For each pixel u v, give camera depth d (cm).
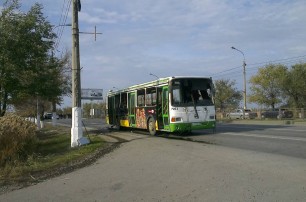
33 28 2741
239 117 6031
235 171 1029
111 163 1316
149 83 2523
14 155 1588
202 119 2236
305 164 1096
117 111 3266
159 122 2366
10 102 3023
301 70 7200
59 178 1126
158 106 2372
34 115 4903
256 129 2716
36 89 2872
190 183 934
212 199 788
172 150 1506
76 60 1930
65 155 1634
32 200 884
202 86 2262
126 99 3008
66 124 5966
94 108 12244
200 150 1469
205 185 903
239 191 830
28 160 1516
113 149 1702
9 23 2636
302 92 7262
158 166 1183
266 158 1220
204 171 1057
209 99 2269
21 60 2661
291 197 768
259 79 7606
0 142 1595
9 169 1323
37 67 2800
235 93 8881
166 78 2262
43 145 2408
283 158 1215
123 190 919
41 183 1074
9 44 2612
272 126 3148
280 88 7438
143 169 1155
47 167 1338
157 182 972
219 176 983
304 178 917
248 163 1134
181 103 2208
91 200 849
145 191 893
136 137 2284
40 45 2745
